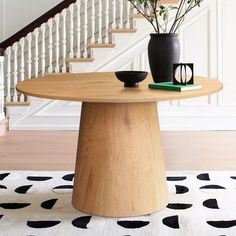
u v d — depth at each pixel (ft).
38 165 11.78
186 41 16.42
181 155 12.82
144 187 8.11
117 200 8.02
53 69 17.46
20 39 16.57
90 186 8.15
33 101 16.69
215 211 8.32
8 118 16.78
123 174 7.99
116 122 7.94
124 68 16.62
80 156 8.32
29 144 14.37
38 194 9.37
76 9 17.98
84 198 8.23
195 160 12.23
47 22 16.57
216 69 16.46
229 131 16.34
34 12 19.70
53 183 10.10
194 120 16.53
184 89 7.36
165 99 6.68
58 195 9.31
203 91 7.28
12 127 16.80
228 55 16.40
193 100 16.49
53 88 7.80
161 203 8.37
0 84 15.93
